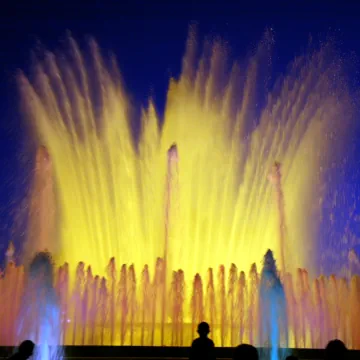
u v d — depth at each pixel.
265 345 13.11
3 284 13.60
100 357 10.50
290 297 14.06
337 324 13.80
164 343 12.87
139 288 14.16
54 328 12.82
